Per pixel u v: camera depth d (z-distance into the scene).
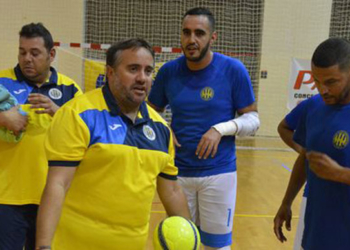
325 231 1.64
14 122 2.14
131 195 1.58
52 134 1.51
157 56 6.95
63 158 1.47
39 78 2.42
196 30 2.50
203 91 2.63
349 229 1.57
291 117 2.18
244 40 10.15
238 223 4.21
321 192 1.66
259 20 10.00
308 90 8.50
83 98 1.60
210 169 2.65
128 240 1.63
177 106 2.68
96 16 9.87
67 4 9.25
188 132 2.66
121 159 1.55
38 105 2.14
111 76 1.59
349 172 1.45
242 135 2.68
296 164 2.05
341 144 1.58
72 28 9.35
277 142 9.70
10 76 2.41
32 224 2.37
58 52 7.20
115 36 10.13
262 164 7.38
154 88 2.86
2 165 2.28
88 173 1.56
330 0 9.84
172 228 1.58
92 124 1.53
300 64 8.45
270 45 9.93
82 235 1.58
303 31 9.94
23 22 9.07
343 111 1.60
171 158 1.83
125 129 1.60
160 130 1.77
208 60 2.64
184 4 10.33
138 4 10.18
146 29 10.34
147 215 1.69
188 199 2.75
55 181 1.46
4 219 2.27
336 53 1.47
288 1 9.84
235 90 2.66
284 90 10.07
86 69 6.82
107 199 1.57
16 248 2.32
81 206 1.58
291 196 2.11
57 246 1.59
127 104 1.61
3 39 9.02
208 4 10.20
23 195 2.29
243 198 5.14
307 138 1.79
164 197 1.86
